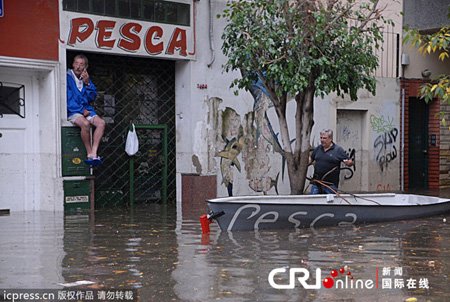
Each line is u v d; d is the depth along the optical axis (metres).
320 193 15.15
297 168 15.26
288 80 14.43
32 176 15.84
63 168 15.71
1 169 15.40
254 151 19.23
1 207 15.41
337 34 14.63
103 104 17.20
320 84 14.50
